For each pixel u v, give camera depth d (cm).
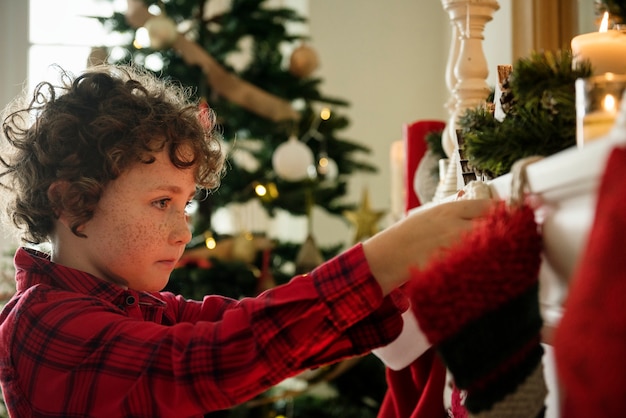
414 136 131
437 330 47
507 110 73
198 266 225
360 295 65
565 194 46
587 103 52
